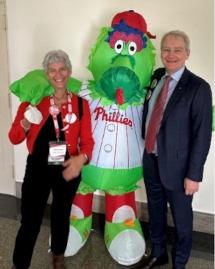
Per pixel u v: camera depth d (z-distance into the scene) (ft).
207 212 9.44
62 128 6.64
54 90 6.75
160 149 6.73
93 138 7.54
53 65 6.43
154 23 8.88
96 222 9.98
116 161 7.63
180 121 6.49
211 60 8.59
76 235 8.31
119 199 8.23
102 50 7.40
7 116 11.12
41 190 6.84
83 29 9.58
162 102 6.73
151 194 7.45
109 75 7.20
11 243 8.79
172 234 9.39
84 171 7.86
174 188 6.80
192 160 6.48
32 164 6.76
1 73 10.81
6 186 11.82
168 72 6.72
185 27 8.65
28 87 7.06
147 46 7.48
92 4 9.34
